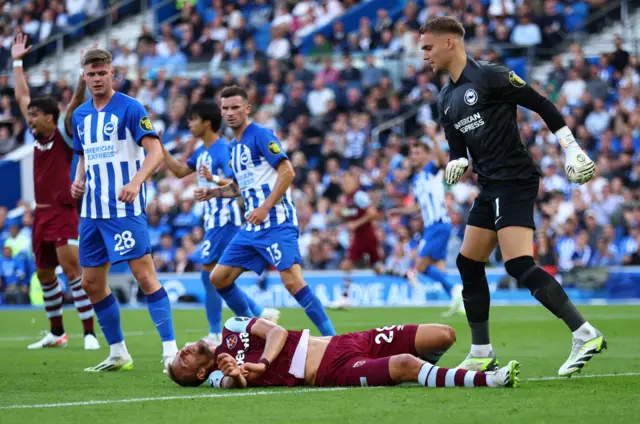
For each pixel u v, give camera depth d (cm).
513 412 886
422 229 3488
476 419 851
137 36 5119
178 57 4666
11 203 3812
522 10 4234
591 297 3266
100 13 5216
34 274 3550
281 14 4756
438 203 2655
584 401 952
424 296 3388
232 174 1700
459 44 1163
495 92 1130
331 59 4338
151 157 1338
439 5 4388
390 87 4156
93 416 902
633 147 3694
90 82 1351
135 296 3469
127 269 3603
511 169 1138
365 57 4353
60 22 5147
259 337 1111
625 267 3284
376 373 1056
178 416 895
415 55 4284
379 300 3406
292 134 4062
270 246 1524
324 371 1080
